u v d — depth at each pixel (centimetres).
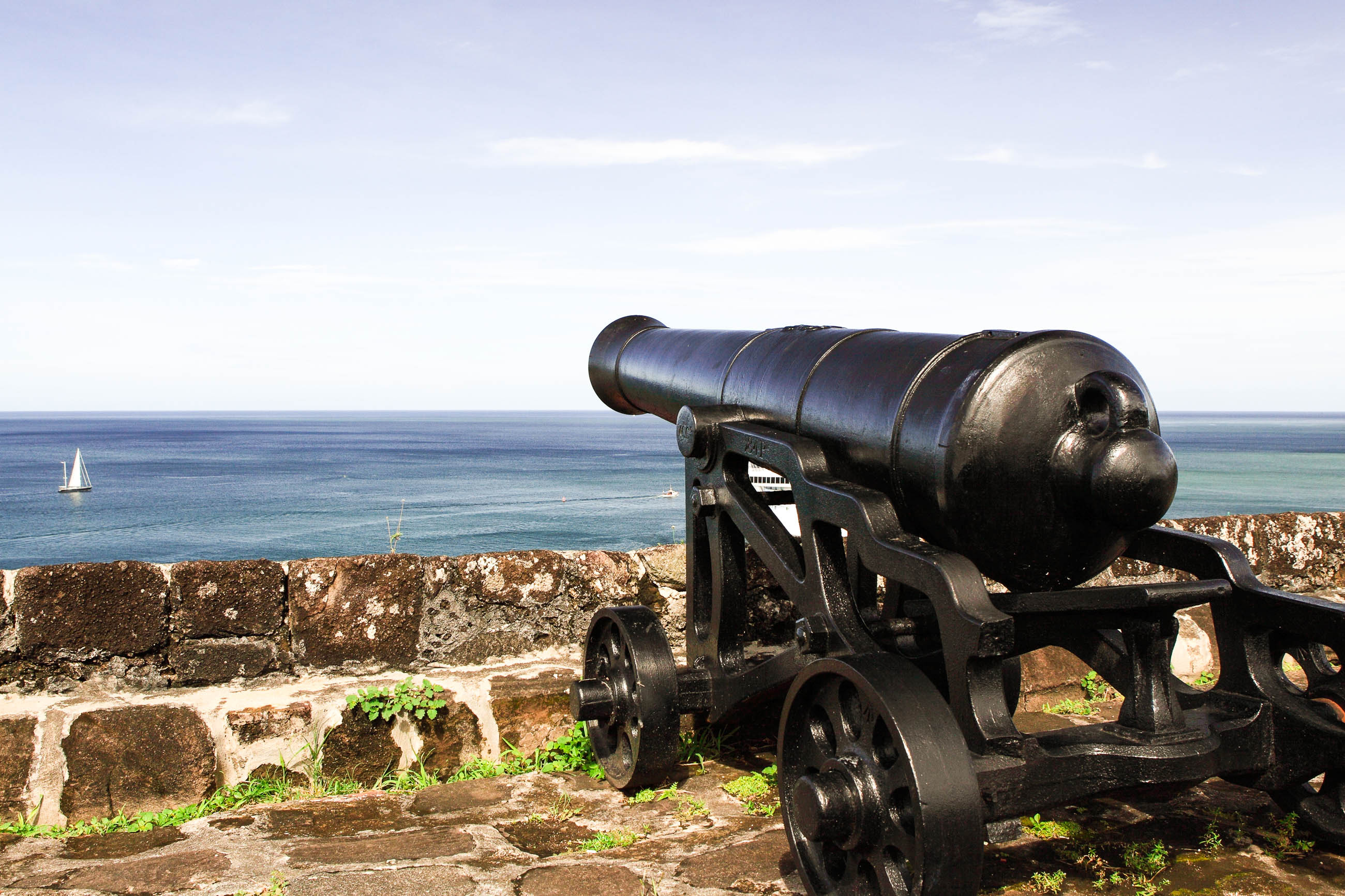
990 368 257
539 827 321
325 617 411
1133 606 244
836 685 255
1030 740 239
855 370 308
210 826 322
